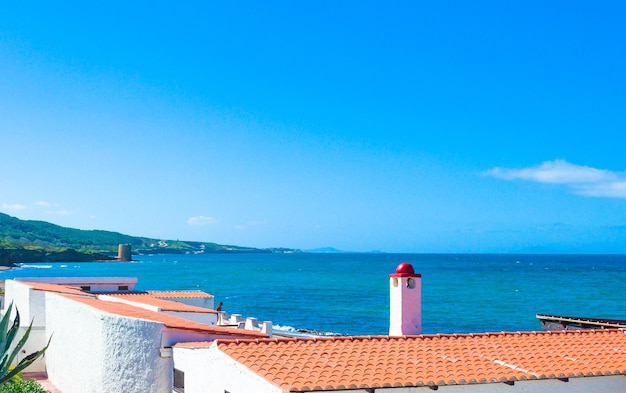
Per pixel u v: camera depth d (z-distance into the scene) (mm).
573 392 19328
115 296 41750
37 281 48812
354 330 82688
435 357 19812
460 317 98062
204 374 22328
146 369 25469
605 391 19625
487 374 18578
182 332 25953
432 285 160000
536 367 19328
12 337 17938
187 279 188625
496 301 120062
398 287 23953
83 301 32125
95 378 27078
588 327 29172
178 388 24781
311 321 91312
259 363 18875
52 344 34594
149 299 41406
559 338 22281
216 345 21234
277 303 115812
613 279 179750
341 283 169500
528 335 22406
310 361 19000
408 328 23750
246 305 112375
